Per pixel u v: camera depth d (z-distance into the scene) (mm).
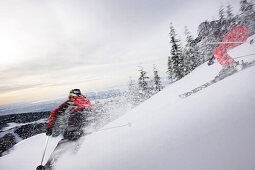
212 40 5238
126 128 3326
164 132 2150
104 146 2629
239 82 2875
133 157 1769
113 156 2059
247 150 1117
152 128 2586
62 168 2227
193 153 1348
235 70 3785
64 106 2721
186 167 1206
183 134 1810
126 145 2289
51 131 2596
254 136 1229
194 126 1904
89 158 2295
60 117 2740
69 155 2518
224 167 1054
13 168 3592
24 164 3695
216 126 1653
